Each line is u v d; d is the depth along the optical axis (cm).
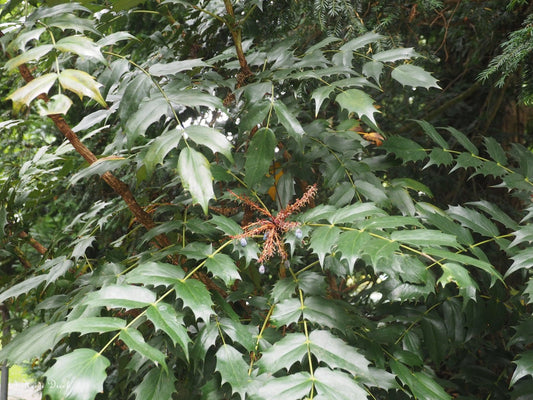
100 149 273
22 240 203
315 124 160
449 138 303
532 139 344
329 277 225
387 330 150
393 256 118
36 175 187
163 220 234
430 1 197
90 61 140
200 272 144
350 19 185
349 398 102
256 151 135
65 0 142
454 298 166
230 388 124
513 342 143
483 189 306
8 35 129
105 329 95
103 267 146
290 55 156
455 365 196
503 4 214
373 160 167
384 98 267
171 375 124
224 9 187
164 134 119
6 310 221
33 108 289
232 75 193
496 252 257
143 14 255
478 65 293
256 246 128
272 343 128
